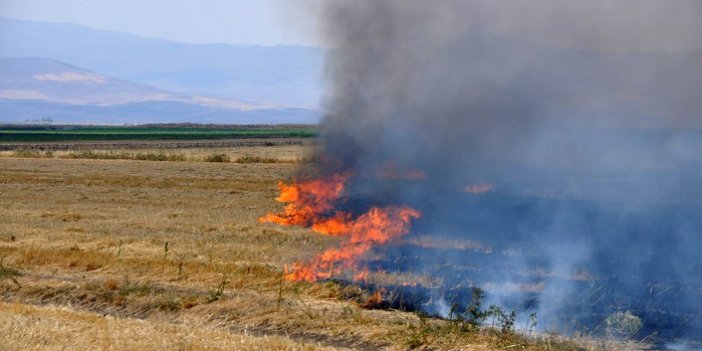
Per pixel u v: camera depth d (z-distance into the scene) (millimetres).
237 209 59969
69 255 40000
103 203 63469
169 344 23484
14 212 57000
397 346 26688
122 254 40469
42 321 25609
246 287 34719
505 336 27641
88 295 33469
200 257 39781
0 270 36625
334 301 33188
